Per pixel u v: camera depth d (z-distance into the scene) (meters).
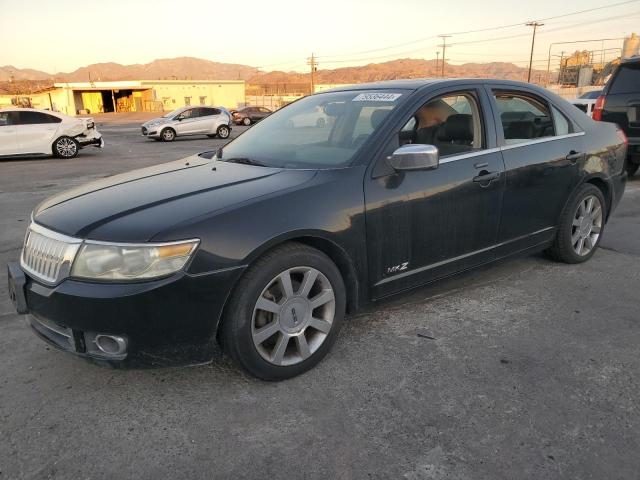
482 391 2.86
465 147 3.74
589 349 3.30
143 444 2.47
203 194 2.92
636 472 2.26
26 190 9.48
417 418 2.63
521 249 4.25
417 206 3.39
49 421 2.65
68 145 15.19
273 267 2.79
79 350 2.64
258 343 2.82
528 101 4.25
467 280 4.47
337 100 3.95
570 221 4.58
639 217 6.64
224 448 2.44
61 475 2.28
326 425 2.59
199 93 71.12
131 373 3.07
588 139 4.63
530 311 3.85
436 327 3.61
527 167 4.04
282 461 2.36
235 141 4.23
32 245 2.86
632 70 8.09
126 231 2.57
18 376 3.06
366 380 2.97
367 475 2.27
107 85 68.62
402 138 3.43
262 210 2.79
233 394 2.86
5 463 2.35
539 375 3.01
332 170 3.17
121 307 2.50
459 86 3.79
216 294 2.64
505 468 2.29
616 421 2.60
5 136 14.33
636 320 3.70
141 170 3.82
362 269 3.23
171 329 2.60
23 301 2.80
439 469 2.29
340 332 3.54
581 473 2.26
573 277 4.52
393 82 3.98
